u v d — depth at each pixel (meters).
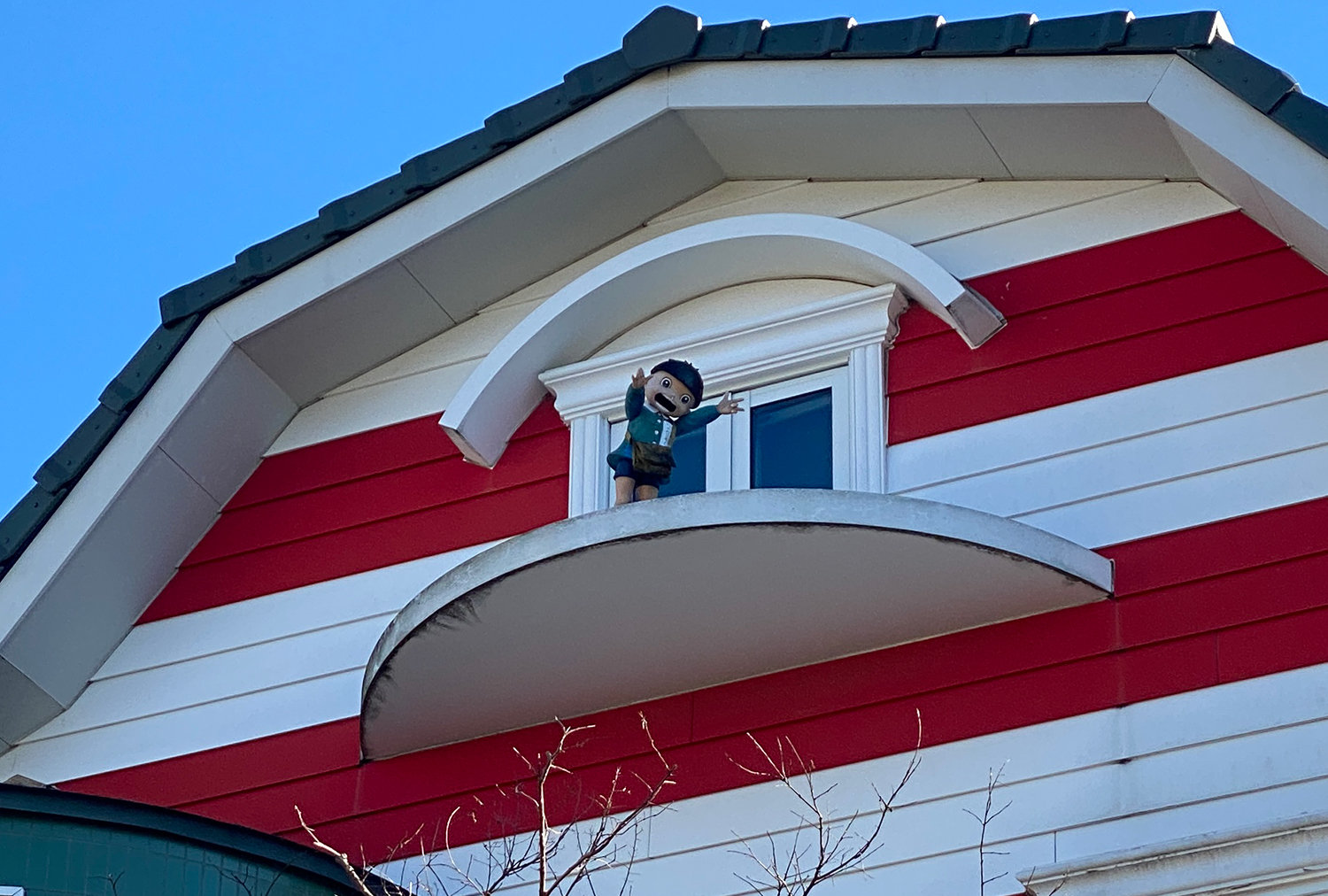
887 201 11.38
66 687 11.77
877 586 10.02
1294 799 9.10
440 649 10.48
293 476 12.05
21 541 11.58
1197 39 10.17
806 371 11.06
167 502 11.89
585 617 10.33
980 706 9.88
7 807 9.09
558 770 10.61
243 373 11.89
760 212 11.64
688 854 10.07
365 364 12.14
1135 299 10.55
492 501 11.49
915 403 10.71
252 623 11.70
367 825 10.86
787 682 10.38
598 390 11.41
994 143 10.89
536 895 10.28
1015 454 10.38
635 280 11.34
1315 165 9.86
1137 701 9.59
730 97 11.09
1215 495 9.92
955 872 9.50
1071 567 9.77
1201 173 10.61
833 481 10.70
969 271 10.96
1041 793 9.54
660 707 10.59
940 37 10.68
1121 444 10.22
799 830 9.91
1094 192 10.93
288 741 11.27
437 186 11.50
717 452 11.04
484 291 11.96
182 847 9.27
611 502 11.16
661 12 11.27
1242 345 10.23
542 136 11.39
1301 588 9.56
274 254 11.67
